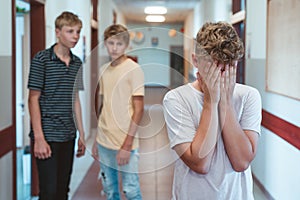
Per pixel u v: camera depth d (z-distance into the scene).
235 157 1.36
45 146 2.90
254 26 4.86
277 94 3.85
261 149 4.51
